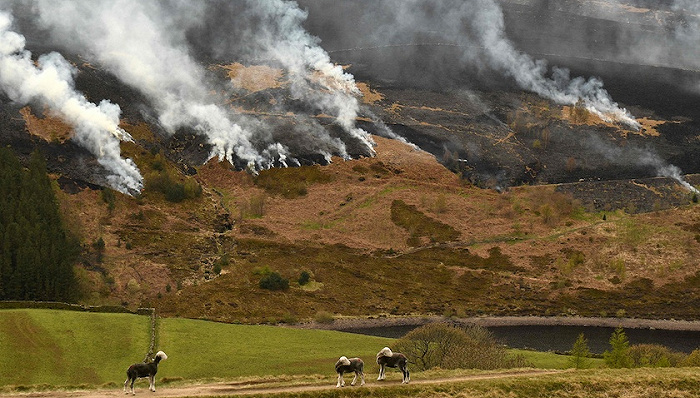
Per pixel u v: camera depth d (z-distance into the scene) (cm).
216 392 6900
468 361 9212
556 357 12719
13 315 11281
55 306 12988
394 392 6850
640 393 7238
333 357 11919
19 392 7350
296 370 10788
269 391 6800
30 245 16162
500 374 7712
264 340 12838
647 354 11412
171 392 6962
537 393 7125
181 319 13412
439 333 10638
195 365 10881
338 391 6769
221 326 13400
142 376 6975
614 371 7831
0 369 9612
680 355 11944
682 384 7431
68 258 16950
